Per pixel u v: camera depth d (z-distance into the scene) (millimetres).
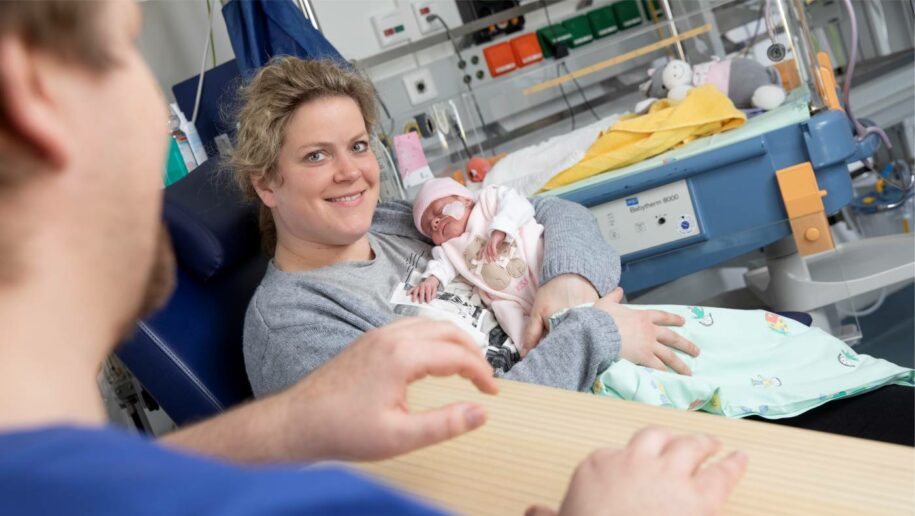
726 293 2436
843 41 2883
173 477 206
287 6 2207
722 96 2283
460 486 514
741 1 2369
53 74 265
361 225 1698
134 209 295
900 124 2945
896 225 3021
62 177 267
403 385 523
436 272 1840
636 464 408
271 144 1636
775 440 521
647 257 2135
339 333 1530
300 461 529
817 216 1997
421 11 3229
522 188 2342
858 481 470
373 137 2264
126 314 308
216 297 1712
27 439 217
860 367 1505
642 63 2732
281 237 1743
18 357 260
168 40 3094
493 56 3086
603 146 2332
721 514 462
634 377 1459
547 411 581
